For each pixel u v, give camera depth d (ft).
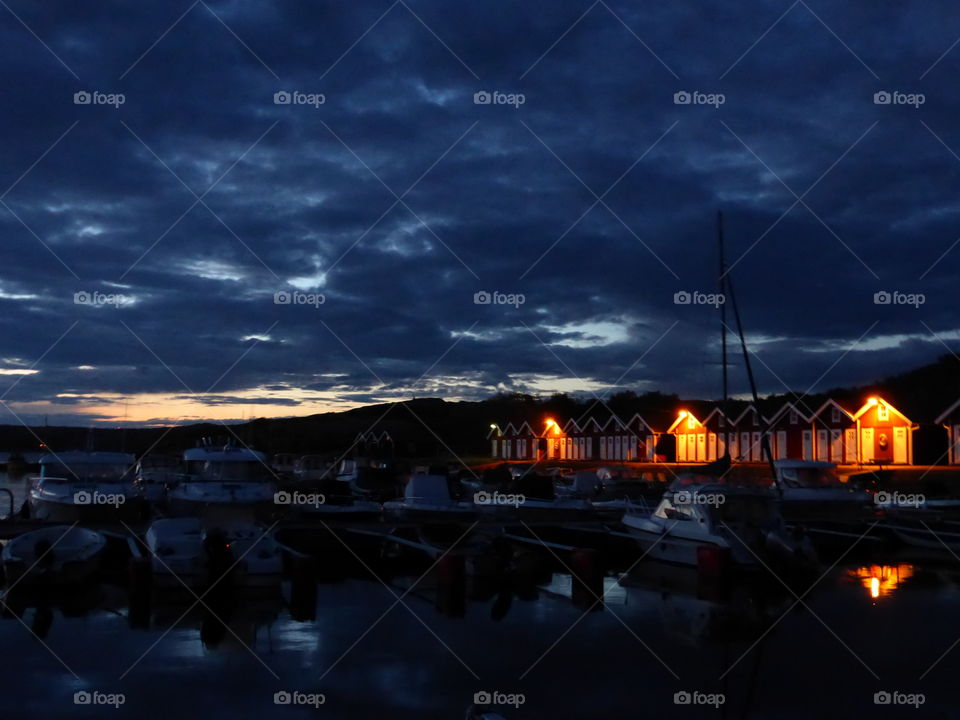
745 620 51.01
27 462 248.73
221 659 41.70
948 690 38.42
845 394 165.07
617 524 80.02
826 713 35.58
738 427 175.73
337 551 75.46
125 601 54.65
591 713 35.19
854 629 49.01
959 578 65.57
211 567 54.54
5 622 48.73
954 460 136.46
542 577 65.82
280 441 273.95
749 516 65.26
